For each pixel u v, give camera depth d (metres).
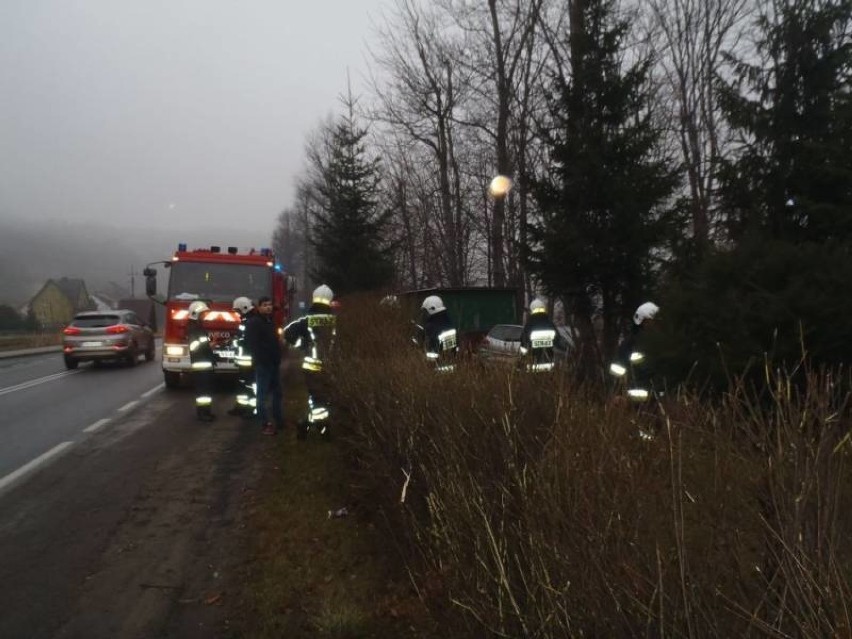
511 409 3.75
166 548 5.11
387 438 4.79
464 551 2.96
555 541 2.33
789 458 2.05
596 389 4.45
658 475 2.55
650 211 11.04
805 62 7.41
